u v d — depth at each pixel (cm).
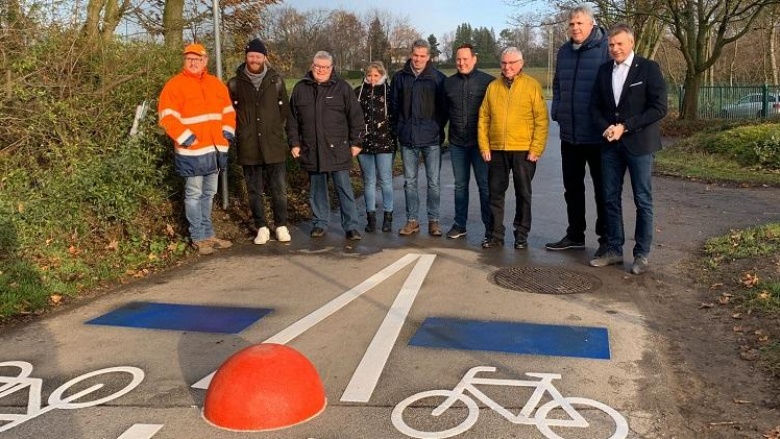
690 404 376
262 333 483
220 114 703
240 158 744
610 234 647
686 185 1170
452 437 335
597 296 557
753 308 511
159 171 730
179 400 380
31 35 737
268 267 662
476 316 510
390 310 526
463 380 398
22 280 576
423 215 927
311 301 553
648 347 448
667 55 4512
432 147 769
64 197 668
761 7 2439
